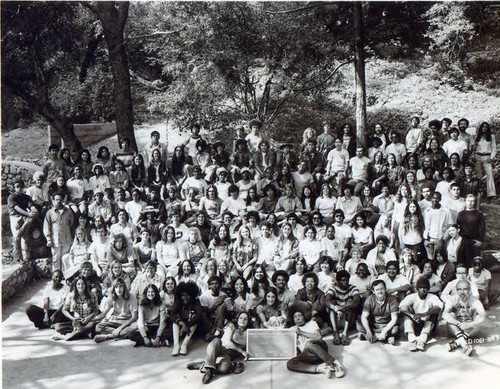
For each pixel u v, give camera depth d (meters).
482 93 14.71
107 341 8.02
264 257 9.04
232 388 6.69
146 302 7.92
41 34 14.94
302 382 6.81
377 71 15.02
